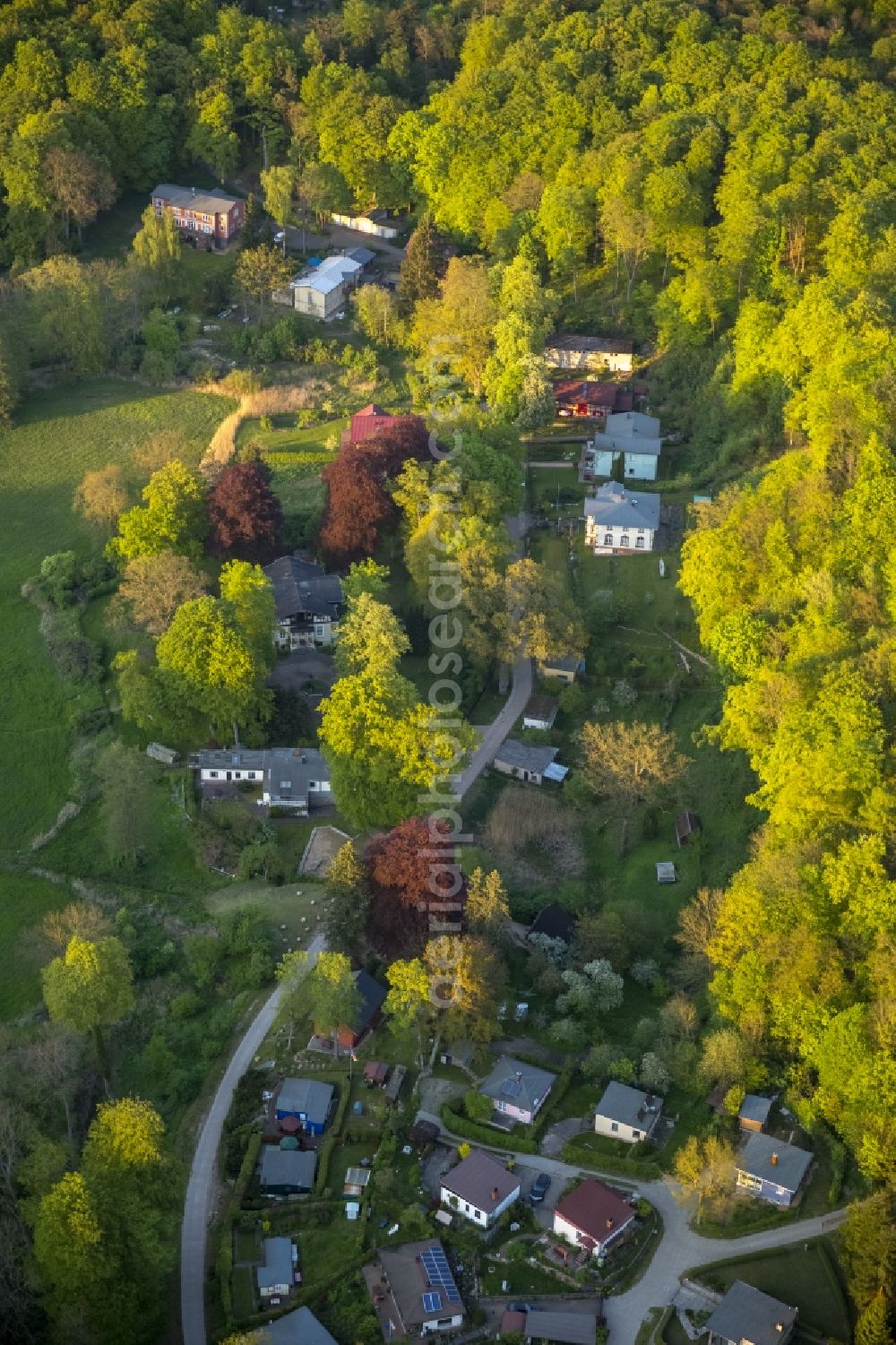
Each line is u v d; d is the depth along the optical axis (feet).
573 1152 529.04
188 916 647.15
